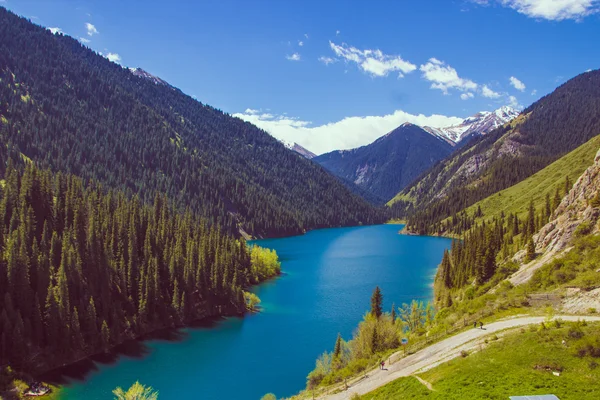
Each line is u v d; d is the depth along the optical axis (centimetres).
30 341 7875
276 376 7938
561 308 5831
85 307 9131
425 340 6562
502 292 7331
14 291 8062
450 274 13188
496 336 5284
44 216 11681
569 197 9450
